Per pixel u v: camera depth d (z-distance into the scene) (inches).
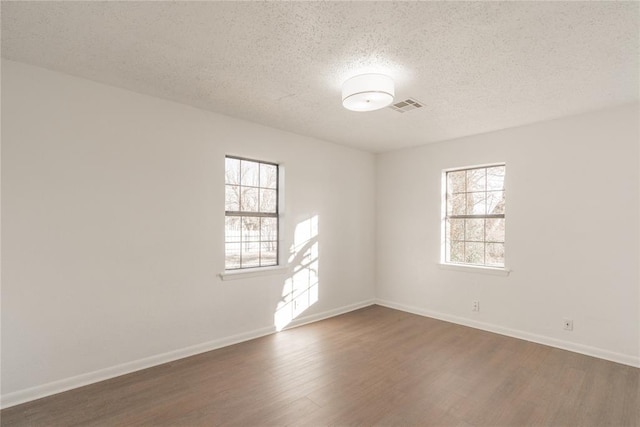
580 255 123.4
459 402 89.0
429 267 170.7
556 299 128.8
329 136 159.6
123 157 104.3
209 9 65.2
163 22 69.8
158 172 111.7
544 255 132.0
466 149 157.2
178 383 98.1
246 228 140.3
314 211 162.7
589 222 121.6
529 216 136.3
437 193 168.1
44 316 90.3
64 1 63.0
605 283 117.9
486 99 110.7
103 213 100.3
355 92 90.6
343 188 177.6
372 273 195.8
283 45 78.4
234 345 128.9
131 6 64.5
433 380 101.0
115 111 102.9
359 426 78.6
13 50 81.7
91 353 97.8
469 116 127.8
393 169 189.0
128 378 100.9
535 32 71.9
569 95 106.7
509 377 103.0
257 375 103.6
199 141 121.7
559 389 95.8
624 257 114.3
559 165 128.8
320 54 82.5
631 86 99.4
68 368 93.9
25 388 87.4
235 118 132.2
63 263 93.3
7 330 85.2
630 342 112.6
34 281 88.9
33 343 88.6
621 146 115.3
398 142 170.2
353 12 65.5
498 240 149.5
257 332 138.3
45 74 91.2
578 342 123.1
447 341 134.0
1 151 84.7
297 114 127.9
